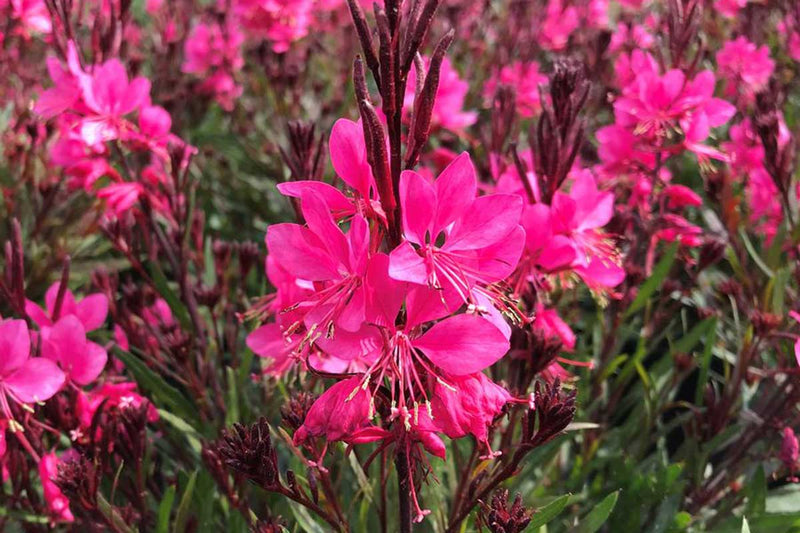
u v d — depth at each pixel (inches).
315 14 19.2
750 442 8.6
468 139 12.1
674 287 9.8
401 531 5.3
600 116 15.9
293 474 5.1
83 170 8.8
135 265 9.0
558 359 6.9
